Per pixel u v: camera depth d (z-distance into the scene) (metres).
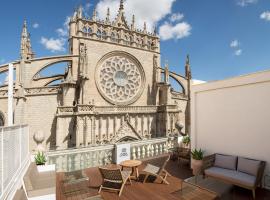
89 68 34.12
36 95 30.38
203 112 11.62
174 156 13.50
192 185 7.44
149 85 40.53
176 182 9.34
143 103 39.41
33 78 31.53
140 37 41.00
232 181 8.18
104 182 9.20
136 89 39.22
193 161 10.43
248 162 8.67
